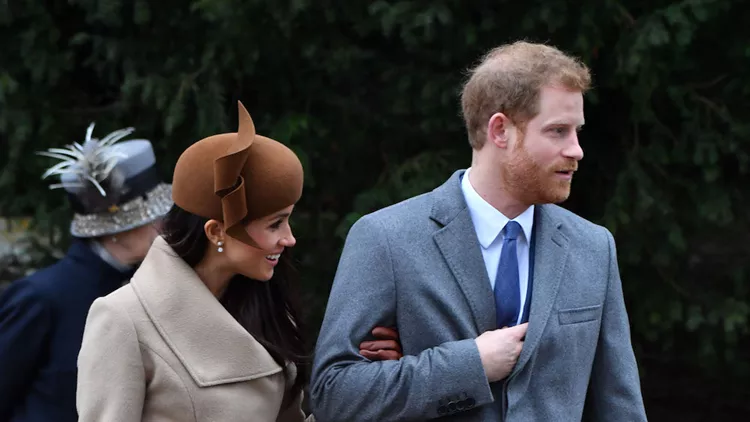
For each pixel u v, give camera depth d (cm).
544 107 896
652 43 1600
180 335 870
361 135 1853
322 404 938
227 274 912
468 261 941
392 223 948
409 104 1786
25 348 1131
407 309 931
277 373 927
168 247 895
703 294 1848
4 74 1794
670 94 1723
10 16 1775
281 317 947
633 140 1838
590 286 965
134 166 1209
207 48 1738
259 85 1848
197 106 1742
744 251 1892
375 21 1706
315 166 1870
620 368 979
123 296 873
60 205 1892
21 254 1942
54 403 1138
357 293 934
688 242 1858
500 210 950
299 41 1734
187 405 860
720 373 1966
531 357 917
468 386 899
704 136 1728
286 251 947
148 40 1803
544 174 907
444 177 1781
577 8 1666
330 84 1855
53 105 1869
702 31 1705
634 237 1786
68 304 1156
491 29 1695
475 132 948
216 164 848
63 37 1870
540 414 929
